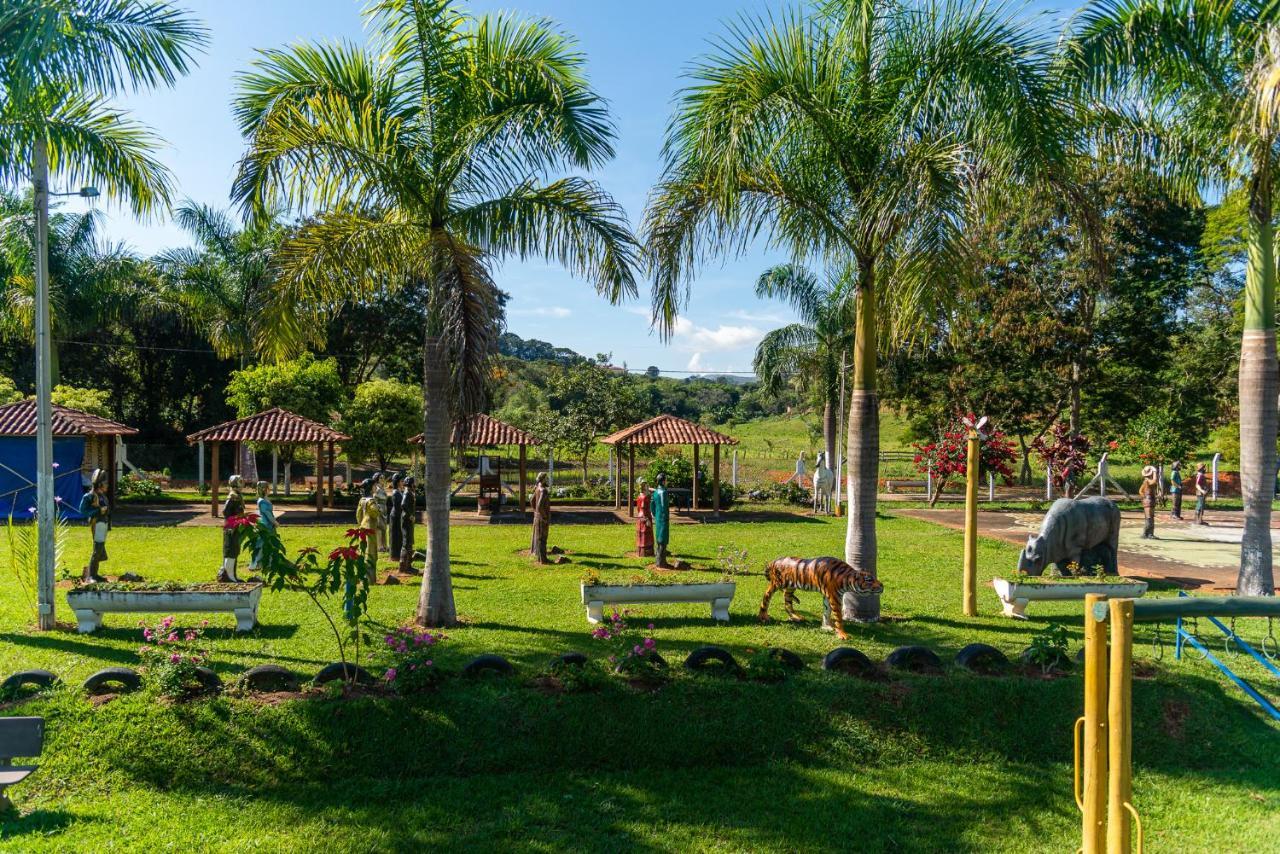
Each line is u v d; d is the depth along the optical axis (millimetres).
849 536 10477
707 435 24625
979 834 5992
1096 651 4297
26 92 8492
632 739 7004
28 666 8141
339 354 42281
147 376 39875
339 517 23297
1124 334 29391
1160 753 7273
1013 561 15820
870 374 10312
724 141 9070
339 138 8938
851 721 7332
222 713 6859
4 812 5797
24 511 20828
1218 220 22766
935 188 8188
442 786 6449
